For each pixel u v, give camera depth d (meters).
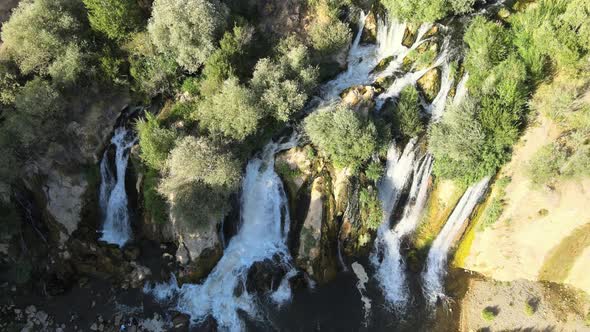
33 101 32.38
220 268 33.84
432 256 35.19
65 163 34.91
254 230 35.03
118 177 35.94
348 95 35.66
